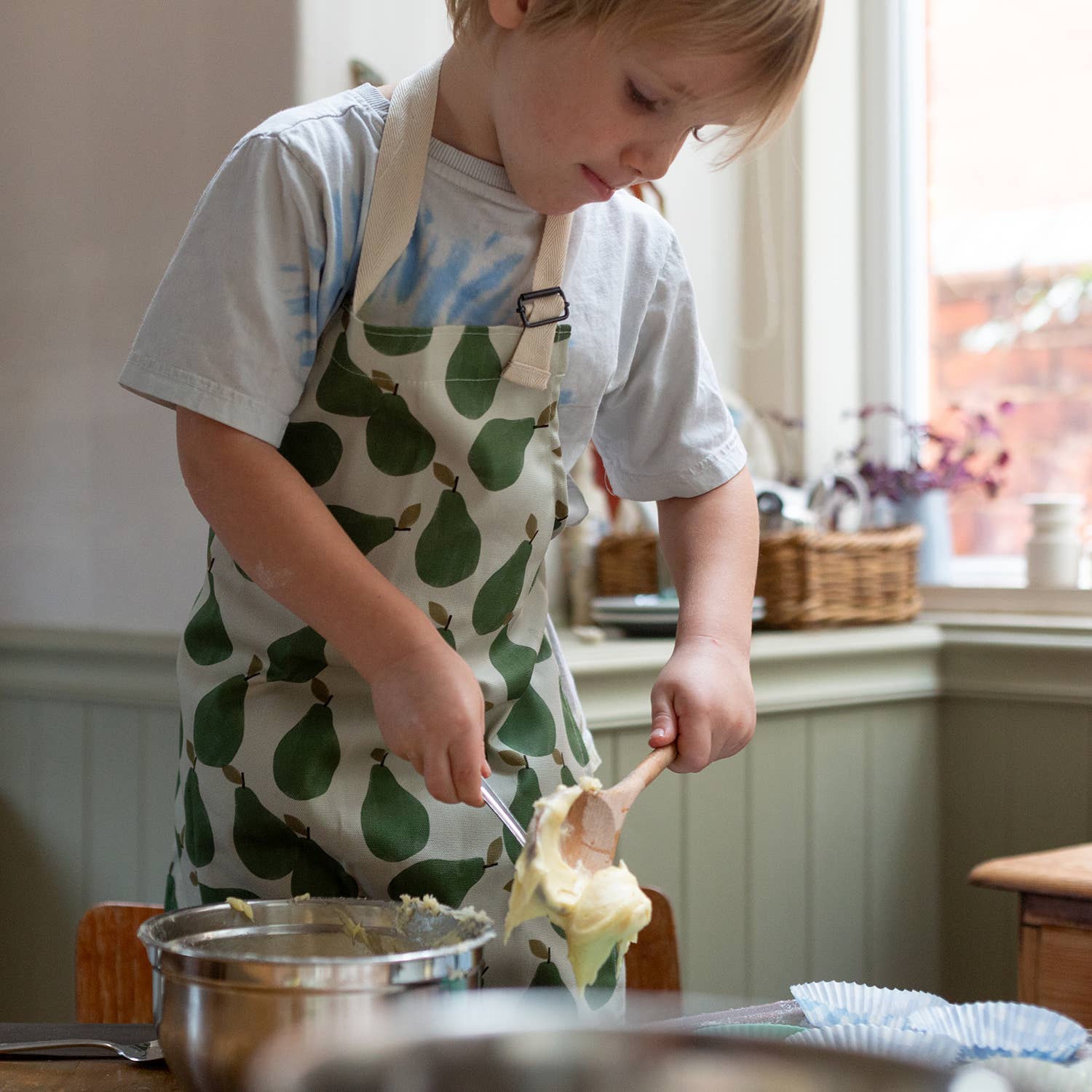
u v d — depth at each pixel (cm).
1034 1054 67
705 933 178
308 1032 40
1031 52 226
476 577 88
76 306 176
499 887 88
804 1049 36
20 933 185
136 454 171
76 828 179
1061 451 223
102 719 176
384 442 85
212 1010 59
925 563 221
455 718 73
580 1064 35
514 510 88
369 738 86
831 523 210
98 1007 100
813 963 190
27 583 183
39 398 181
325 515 79
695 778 177
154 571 170
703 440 102
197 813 89
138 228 169
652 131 78
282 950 73
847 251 232
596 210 94
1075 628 189
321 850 85
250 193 80
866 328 235
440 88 86
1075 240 222
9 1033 73
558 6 75
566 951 89
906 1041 64
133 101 169
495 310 88
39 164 179
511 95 80
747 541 101
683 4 72
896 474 220
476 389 86
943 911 204
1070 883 105
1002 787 198
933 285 236
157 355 79
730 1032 67
